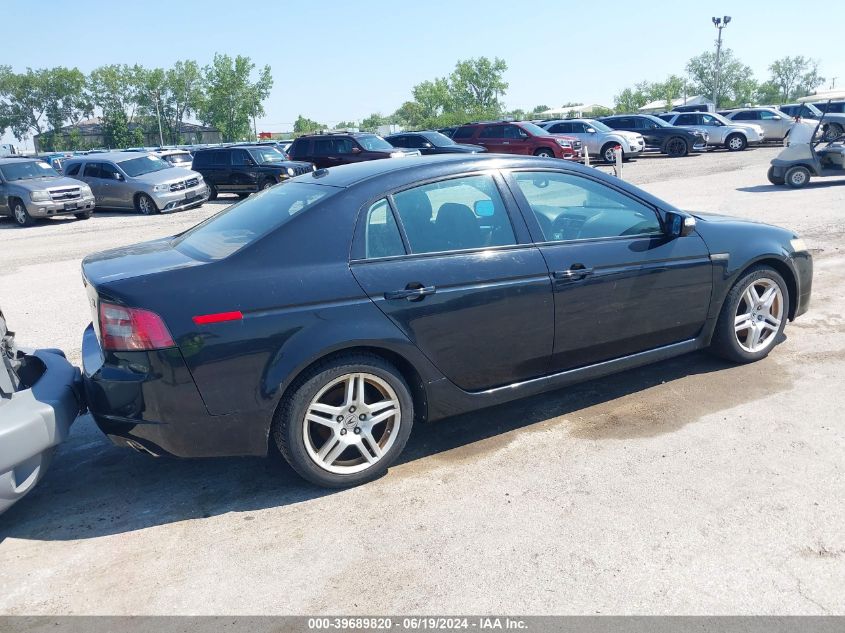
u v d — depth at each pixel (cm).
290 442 338
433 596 272
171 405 317
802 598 261
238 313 320
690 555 288
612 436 397
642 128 2959
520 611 261
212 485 370
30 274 1010
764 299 481
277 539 316
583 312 402
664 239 430
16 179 1795
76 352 601
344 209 353
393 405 360
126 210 2055
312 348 329
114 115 10494
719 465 358
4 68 11181
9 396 317
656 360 445
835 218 1070
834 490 329
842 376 461
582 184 418
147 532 328
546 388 406
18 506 357
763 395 438
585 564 286
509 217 388
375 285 345
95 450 420
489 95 10650
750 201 1316
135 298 314
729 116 3228
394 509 336
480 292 368
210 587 285
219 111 10688
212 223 412
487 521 321
